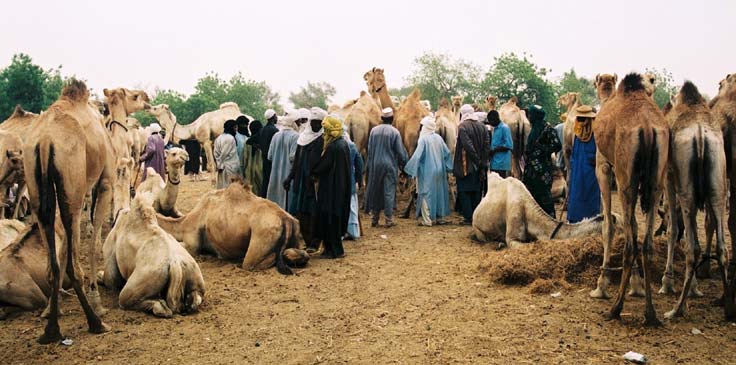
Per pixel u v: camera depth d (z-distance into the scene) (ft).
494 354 18.08
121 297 22.12
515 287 24.94
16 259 21.90
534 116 35.47
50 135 19.35
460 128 39.34
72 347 18.88
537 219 29.78
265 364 17.67
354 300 23.65
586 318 20.99
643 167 19.97
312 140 31.27
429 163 39.32
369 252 31.86
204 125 73.61
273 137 36.91
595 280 24.68
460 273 27.25
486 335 19.61
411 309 22.43
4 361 17.85
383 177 39.24
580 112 28.99
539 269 25.27
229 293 24.49
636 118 20.30
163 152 55.47
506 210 31.40
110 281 24.47
